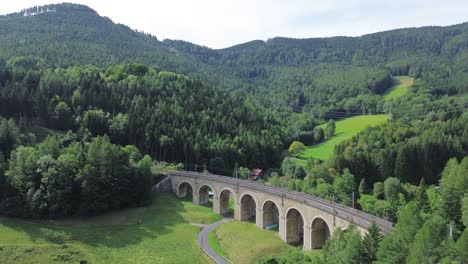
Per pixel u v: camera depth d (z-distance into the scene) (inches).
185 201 5285.4
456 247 1829.5
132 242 3791.8
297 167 6146.7
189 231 4180.6
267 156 7249.0
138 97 7170.3
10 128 4977.9
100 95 6791.3
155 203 4997.5
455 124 6565.0
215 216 4707.2
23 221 3996.1
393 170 5649.6
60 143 5305.1
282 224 3735.2
